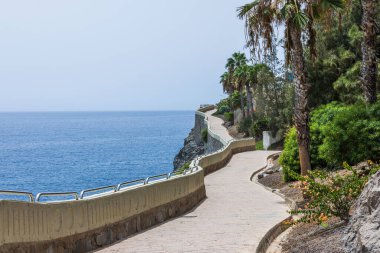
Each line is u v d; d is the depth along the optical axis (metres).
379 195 9.16
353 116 23.91
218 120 122.00
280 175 31.86
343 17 44.56
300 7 21.95
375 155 23.22
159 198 17.34
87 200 12.48
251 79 93.12
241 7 22.62
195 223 17.12
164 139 182.88
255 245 13.01
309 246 11.55
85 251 12.28
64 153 126.19
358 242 9.00
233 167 43.31
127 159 110.25
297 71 22.33
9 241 9.45
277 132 70.56
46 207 10.70
